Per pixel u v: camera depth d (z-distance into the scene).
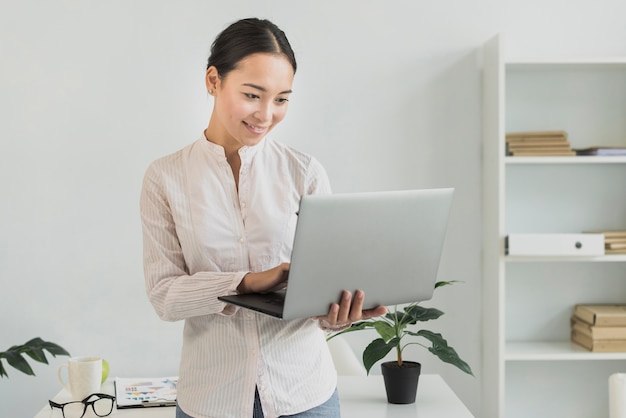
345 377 2.76
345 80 3.42
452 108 3.45
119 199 3.37
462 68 3.45
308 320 1.68
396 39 3.43
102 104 3.35
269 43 1.54
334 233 1.43
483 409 3.47
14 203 3.34
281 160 1.73
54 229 3.36
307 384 1.66
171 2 3.35
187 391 1.67
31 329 3.36
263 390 1.60
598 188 3.51
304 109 3.42
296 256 1.40
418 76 3.44
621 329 3.24
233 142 1.67
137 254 3.38
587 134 3.48
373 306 1.56
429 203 1.54
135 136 3.36
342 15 3.41
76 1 3.32
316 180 1.73
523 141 3.30
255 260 1.67
